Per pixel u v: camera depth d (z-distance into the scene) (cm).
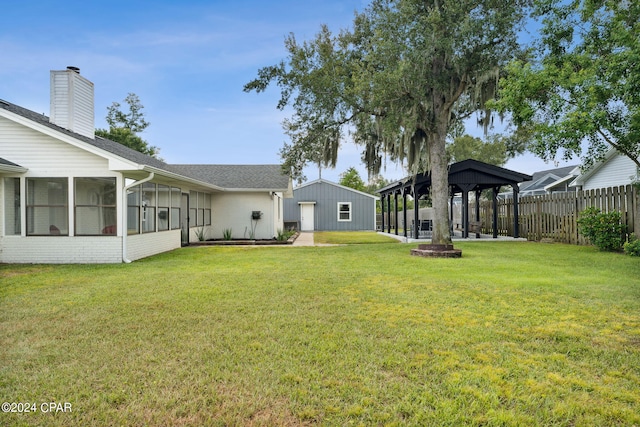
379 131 1162
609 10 734
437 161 1051
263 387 257
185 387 258
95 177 889
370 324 386
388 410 230
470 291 530
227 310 442
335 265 804
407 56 921
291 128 1131
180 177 1055
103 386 260
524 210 1465
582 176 1582
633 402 237
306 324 388
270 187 1583
